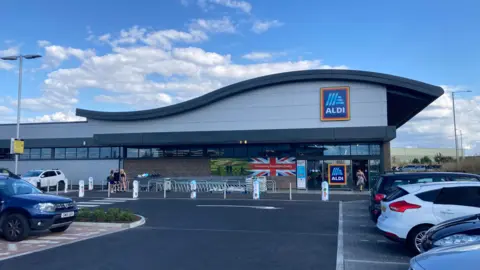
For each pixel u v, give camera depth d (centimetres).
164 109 3347
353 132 2889
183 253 971
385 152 3080
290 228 1348
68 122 3791
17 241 1127
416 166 6819
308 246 1055
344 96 2991
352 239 1154
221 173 3375
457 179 1205
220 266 847
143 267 841
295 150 3222
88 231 1301
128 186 3412
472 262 431
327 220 1533
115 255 952
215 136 3158
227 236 1202
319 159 3153
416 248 905
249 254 960
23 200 1142
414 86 2825
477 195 908
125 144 3459
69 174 3816
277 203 2180
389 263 873
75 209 1262
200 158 3444
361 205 2064
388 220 953
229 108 3241
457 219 769
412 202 921
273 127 3120
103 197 2634
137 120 3512
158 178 3297
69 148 3850
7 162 3972
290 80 3066
